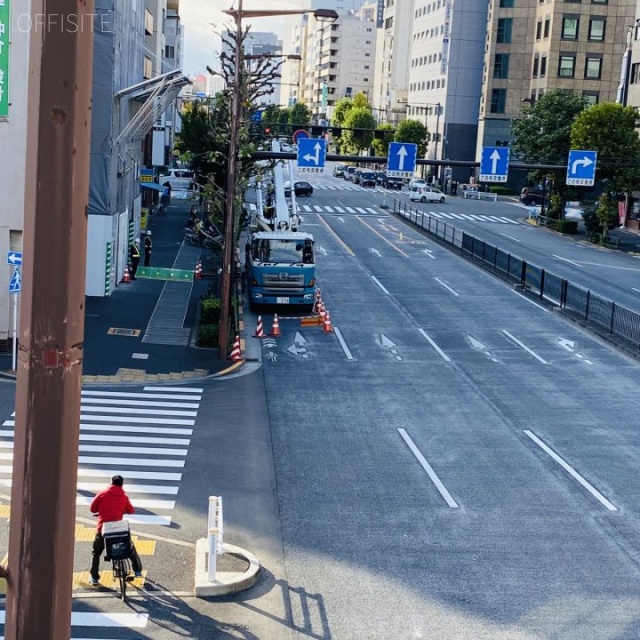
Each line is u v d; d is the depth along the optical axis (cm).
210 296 3581
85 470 1856
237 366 2853
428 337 3400
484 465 2005
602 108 6738
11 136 2778
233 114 2917
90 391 2480
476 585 1405
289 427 2252
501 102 11738
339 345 3238
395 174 3978
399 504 1752
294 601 1330
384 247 5862
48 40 419
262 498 1759
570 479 1930
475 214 8619
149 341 3098
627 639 1251
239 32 2880
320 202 8900
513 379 2825
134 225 4794
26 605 437
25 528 435
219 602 1314
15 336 2645
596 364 3059
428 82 13812
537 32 11075
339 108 16075
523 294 4391
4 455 1894
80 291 441
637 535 1639
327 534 1592
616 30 10638
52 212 427
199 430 2184
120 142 3922
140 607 1284
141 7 4609
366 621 1277
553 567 1484
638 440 2231
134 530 1562
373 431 2241
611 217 6500
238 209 3891
